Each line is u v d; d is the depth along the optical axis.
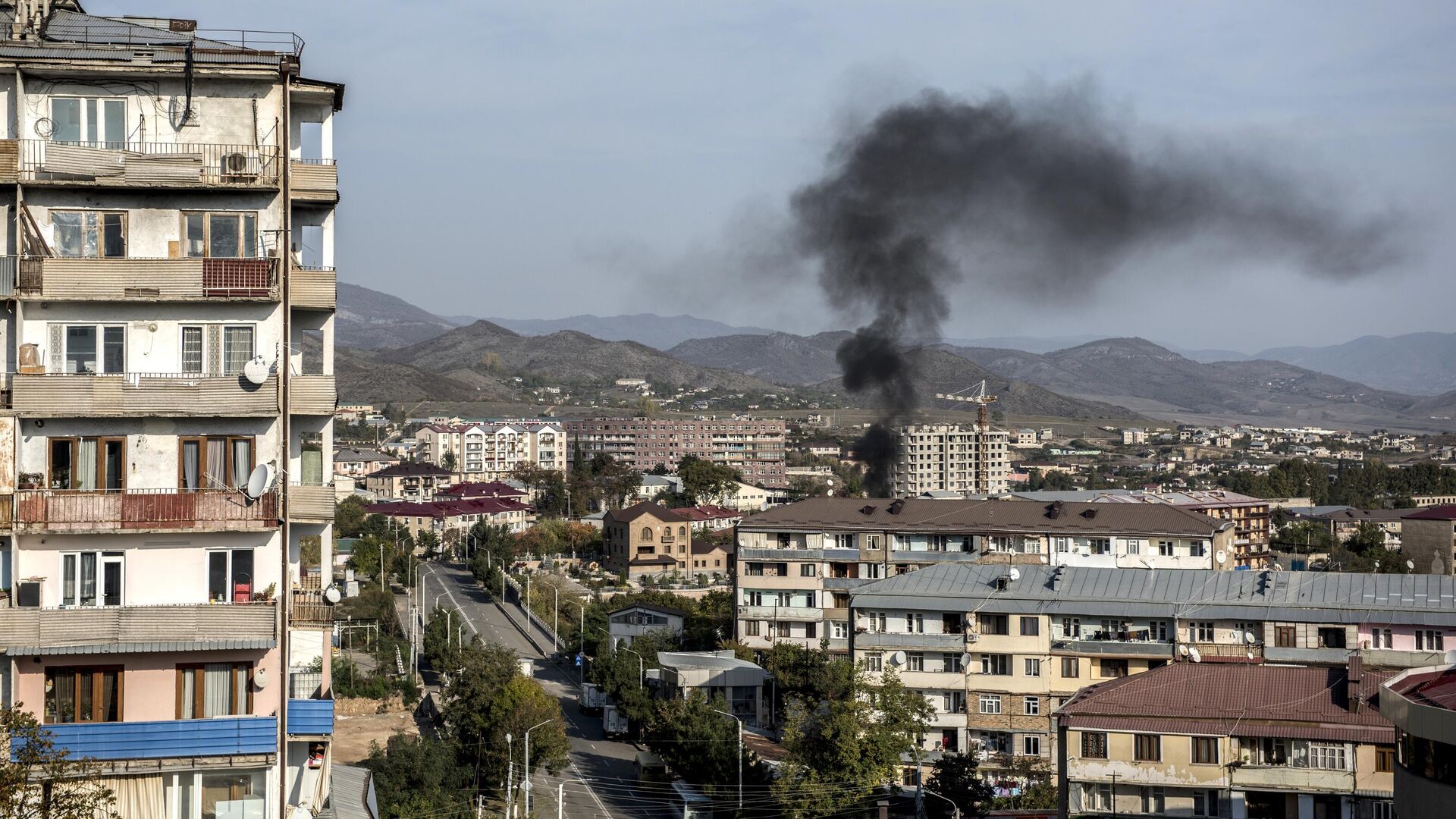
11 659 46.59
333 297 50.06
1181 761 79.94
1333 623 108.69
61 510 47.03
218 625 47.47
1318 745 78.19
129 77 48.69
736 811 108.81
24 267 47.16
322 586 53.16
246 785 48.00
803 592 166.38
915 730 105.56
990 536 159.25
